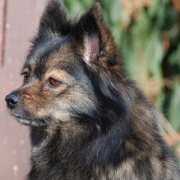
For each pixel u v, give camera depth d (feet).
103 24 38.14
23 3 50.52
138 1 65.36
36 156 41.47
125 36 66.80
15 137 50.75
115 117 39.01
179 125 69.36
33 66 40.01
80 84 39.14
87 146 39.88
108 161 39.37
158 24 69.10
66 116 39.37
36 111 39.19
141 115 40.09
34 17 50.60
